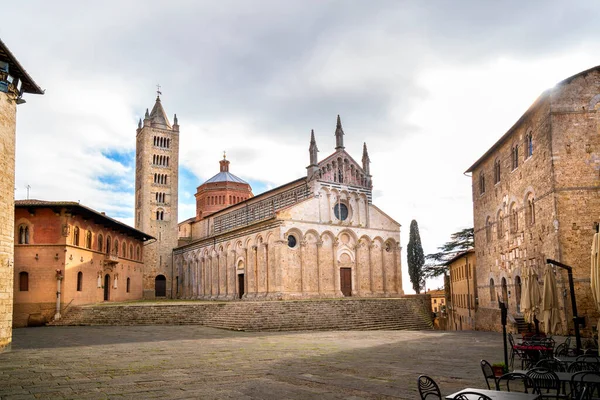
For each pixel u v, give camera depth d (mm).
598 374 14414
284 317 48656
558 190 34156
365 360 25266
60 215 58812
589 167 34125
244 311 50500
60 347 33156
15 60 31141
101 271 69375
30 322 56281
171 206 105750
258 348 31266
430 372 21031
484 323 51688
